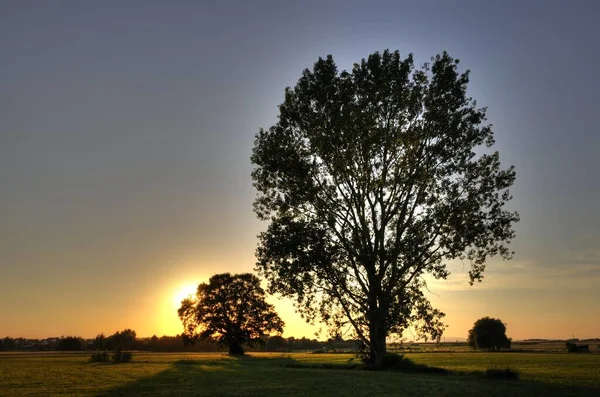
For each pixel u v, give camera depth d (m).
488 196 46.56
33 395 28.44
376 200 48.06
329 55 49.31
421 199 47.12
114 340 194.00
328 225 48.25
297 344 190.00
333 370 48.91
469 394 26.48
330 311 48.56
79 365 66.12
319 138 47.75
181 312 119.50
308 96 48.94
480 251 46.72
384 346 47.78
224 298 118.38
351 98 48.25
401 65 48.38
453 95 47.47
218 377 40.97
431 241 46.47
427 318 46.19
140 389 30.94
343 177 48.59
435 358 83.50
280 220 49.31
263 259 48.91
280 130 49.75
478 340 158.25
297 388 30.62
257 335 118.31
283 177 49.56
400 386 31.02
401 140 47.50
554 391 27.62
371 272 47.19
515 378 36.72
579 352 122.44
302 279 47.19
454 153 46.88
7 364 69.94
